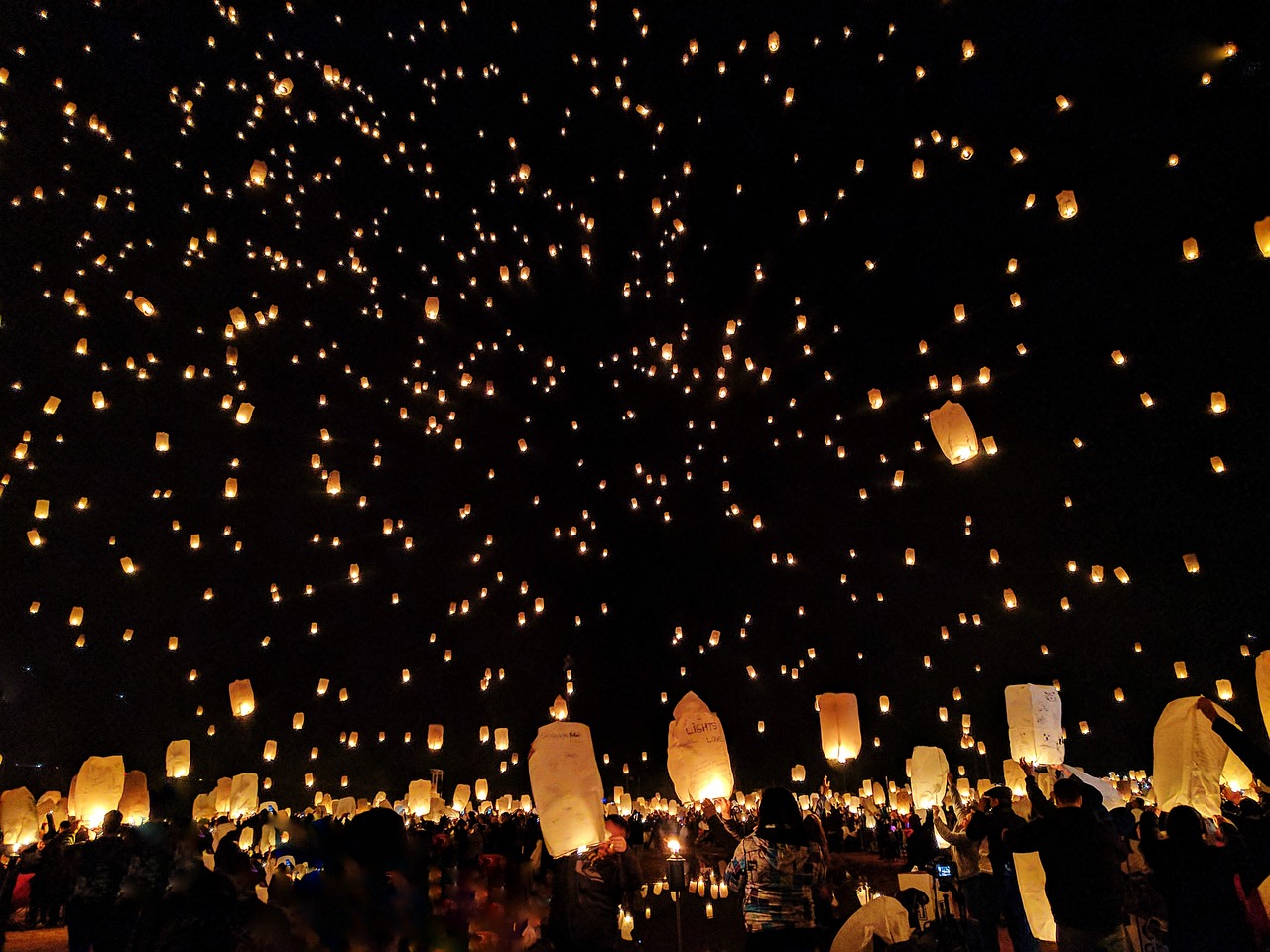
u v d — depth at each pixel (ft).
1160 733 18.75
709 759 21.88
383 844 9.81
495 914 16.05
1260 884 15.94
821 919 14.30
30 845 39.78
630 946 29.32
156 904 11.91
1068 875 14.82
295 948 9.58
